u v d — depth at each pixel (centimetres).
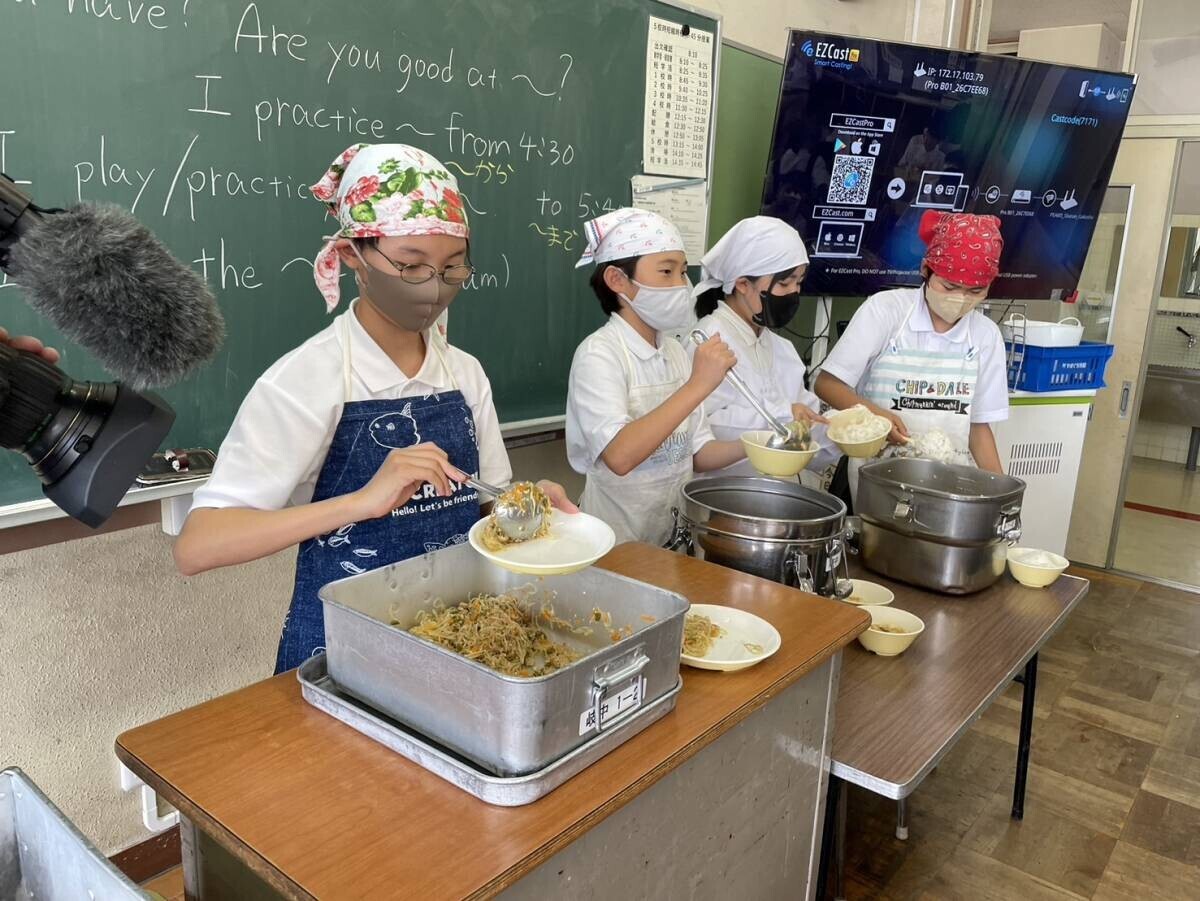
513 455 252
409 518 128
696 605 130
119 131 148
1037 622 170
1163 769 251
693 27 262
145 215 154
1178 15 375
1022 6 414
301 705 99
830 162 296
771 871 124
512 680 79
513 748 82
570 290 244
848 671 149
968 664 152
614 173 248
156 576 179
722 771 106
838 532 156
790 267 213
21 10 135
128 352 68
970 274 226
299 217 177
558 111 227
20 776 87
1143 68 389
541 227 231
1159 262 394
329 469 122
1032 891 199
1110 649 334
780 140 286
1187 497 540
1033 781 243
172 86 154
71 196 145
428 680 87
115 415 76
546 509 113
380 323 122
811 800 128
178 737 92
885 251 320
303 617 124
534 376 240
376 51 183
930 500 176
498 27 206
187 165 158
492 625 103
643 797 93
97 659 173
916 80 298
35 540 156
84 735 174
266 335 176
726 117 294
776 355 238
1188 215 485
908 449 218
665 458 194
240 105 163
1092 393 359
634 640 91
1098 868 208
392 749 91
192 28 154
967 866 207
